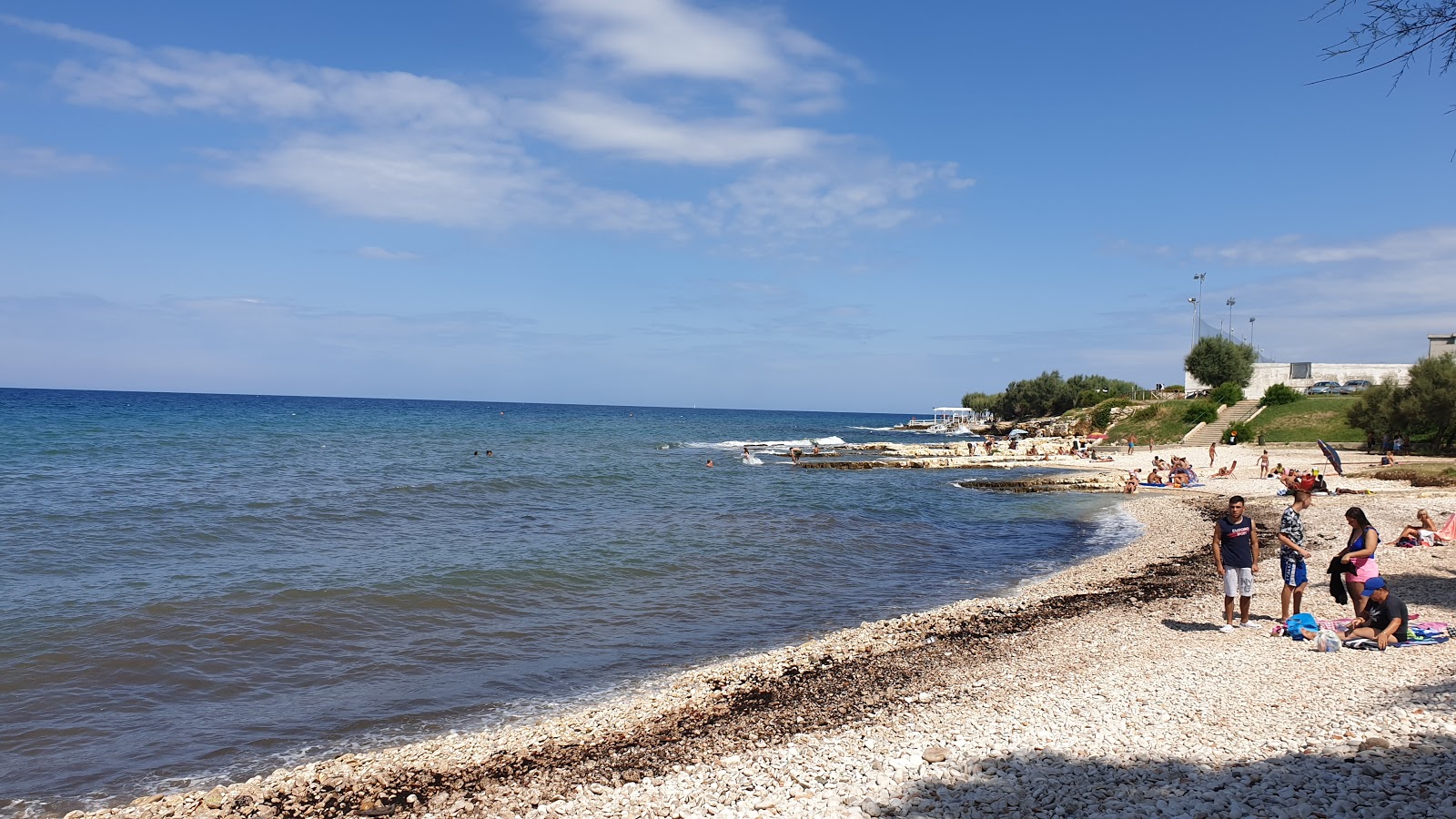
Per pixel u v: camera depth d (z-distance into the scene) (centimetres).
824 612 1606
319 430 8050
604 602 1616
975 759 769
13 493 2822
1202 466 5062
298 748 932
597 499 3375
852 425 16800
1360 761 668
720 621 1520
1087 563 2120
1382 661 1004
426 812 762
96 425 7019
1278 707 850
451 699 1091
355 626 1386
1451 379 4562
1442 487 3278
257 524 2391
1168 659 1111
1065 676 1076
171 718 1003
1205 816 598
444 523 2570
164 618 1365
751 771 798
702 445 8150
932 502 3612
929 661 1209
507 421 12781
